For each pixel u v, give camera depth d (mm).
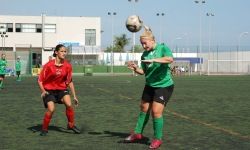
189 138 11711
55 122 14711
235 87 38969
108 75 78062
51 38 102000
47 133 12461
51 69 11867
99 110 18609
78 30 103625
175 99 25141
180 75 80812
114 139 11492
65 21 102812
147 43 10250
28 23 100438
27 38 100312
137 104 21516
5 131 12867
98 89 34406
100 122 14781
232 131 12977
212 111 18609
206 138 11742
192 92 31734
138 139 11164
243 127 13812
